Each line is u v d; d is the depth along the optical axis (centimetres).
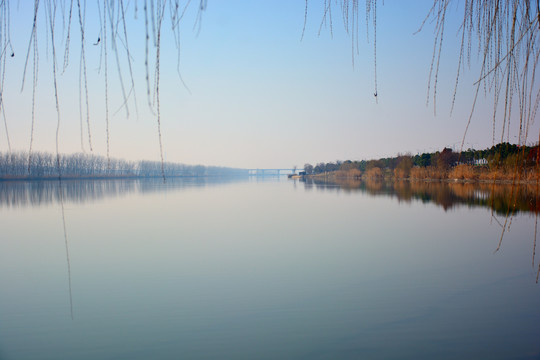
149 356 615
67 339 672
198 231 1734
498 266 1104
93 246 1422
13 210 2652
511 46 184
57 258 1247
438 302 825
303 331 698
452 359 596
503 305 803
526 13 177
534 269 1062
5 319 755
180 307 809
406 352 623
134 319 749
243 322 732
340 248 1361
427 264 1134
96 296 878
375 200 3120
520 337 664
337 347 637
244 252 1305
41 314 777
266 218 2169
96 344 655
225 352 629
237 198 3712
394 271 1062
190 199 3606
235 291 902
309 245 1416
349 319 741
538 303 810
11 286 959
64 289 932
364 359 601
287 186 6378
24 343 658
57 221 2103
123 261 1194
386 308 796
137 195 4212
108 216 2303
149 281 985
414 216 2156
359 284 949
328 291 899
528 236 1523
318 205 2878
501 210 2223
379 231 1698
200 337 678
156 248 1377
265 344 650
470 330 691
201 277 1017
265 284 954
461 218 2038
